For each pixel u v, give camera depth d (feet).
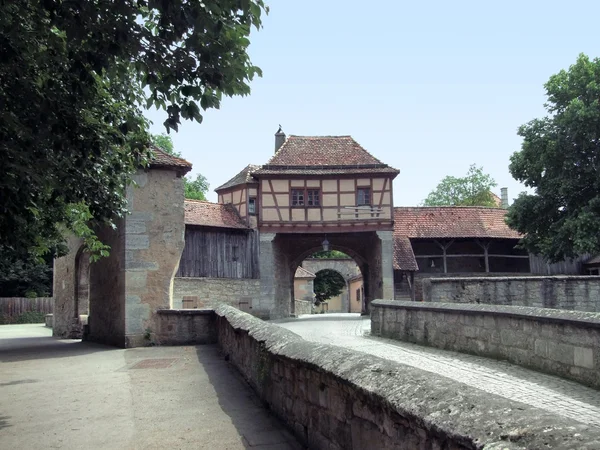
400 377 11.18
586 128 86.94
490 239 117.39
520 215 96.32
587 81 91.71
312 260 165.58
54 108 19.20
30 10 17.84
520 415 7.84
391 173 102.99
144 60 18.19
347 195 102.68
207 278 101.19
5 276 137.28
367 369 12.48
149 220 46.73
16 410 23.71
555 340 26.25
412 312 42.80
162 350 42.57
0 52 17.39
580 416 18.12
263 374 22.39
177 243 47.62
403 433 10.18
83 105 20.93
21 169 20.21
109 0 16.71
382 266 101.91
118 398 25.31
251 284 106.83
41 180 21.61
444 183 219.61
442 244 116.88
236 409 22.09
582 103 87.61
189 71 18.25
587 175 89.25
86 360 38.73
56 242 40.68
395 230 116.06
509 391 22.63
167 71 18.34
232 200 113.80
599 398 21.08
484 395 8.99
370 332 54.75
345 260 167.32
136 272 45.83
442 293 52.19
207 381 28.37
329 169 103.50
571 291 53.57
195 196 172.04
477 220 120.37
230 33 17.58
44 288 145.59
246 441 17.72
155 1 16.38
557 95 94.07
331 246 112.78
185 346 44.52
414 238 114.52
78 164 21.18
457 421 8.39
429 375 10.87
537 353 27.73
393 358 33.58
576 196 91.20
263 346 22.13
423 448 9.38
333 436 14.19
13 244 26.84
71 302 64.13
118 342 46.44
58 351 45.27
